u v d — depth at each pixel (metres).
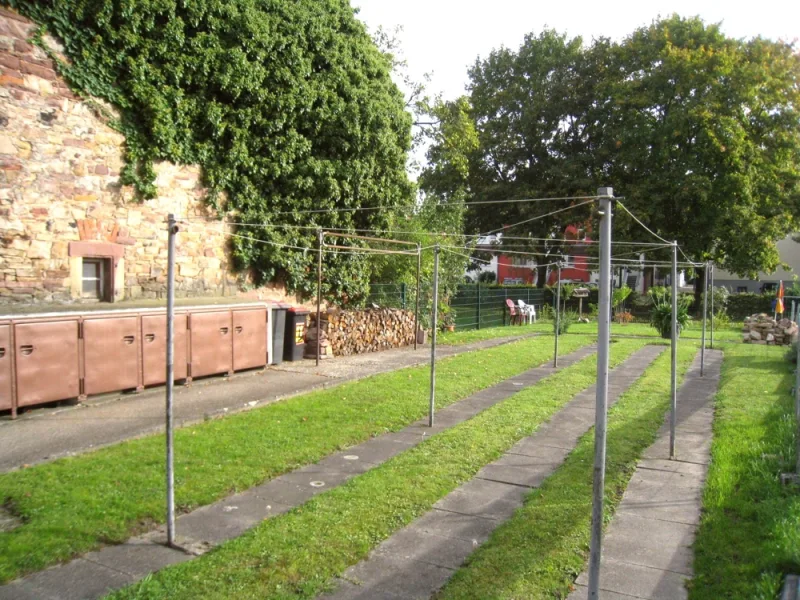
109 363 9.20
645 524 5.26
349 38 16.02
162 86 11.61
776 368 14.40
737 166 27.00
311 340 14.45
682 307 22.45
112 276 11.07
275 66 13.57
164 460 6.45
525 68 35.00
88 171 10.68
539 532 4.99
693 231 29.44
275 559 4.41
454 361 14.70
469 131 26.84
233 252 13.57
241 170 13.48
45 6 9.92
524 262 43.19
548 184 33.09
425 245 18.88
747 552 4.58
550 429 8.49
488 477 6.42
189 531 4.92
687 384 12.55
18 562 4.24
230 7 12.52
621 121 30.55
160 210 11.96
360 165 15.91
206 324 11.01
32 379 8.15
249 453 6.84
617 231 29.17
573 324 28.61
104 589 3.99
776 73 28.47
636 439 8.01
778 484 5.98
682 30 29.23
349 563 4.43
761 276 43.91
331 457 6.95
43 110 9.98
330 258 15.89
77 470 6.08
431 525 5.15
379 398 10.00
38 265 10.00
